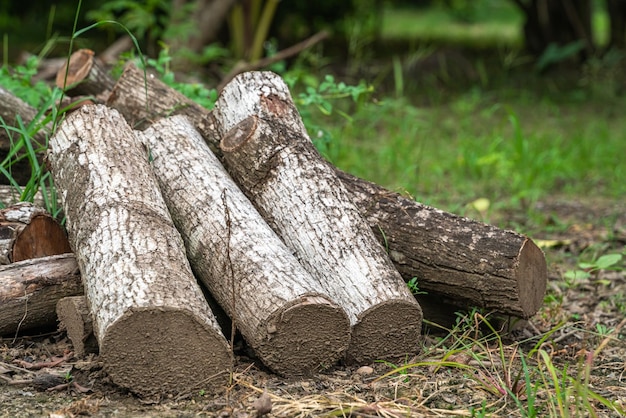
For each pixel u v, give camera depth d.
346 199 5.89
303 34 22.00
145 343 4.86
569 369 5.81
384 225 6.10
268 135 6.00
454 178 11.62
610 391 5.44
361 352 5.53
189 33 14.07
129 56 8.63
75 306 5.38
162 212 5.55
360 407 4.92
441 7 34.84
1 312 5.66
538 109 16.81
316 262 5.64
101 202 5.47
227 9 14.71
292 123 6.27
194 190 5.88
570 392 5.07
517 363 5.80
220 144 6.07
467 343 6.00
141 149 6.07
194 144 6.27
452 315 6.25
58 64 11.60
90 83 7.80
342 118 12.76
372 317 5.46
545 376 5.59
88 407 4.83
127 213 5.38
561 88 18.92
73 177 5.76
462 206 10.13
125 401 4.96
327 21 21.27
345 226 5.73
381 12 23.00
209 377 5.02
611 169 12.34
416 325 5.58
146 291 4.86
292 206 5.82
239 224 5.59
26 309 5.71
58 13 19.25
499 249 5.78
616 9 20.94
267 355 5.19
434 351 5.80
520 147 11.36
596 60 18.36
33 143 7.25
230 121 6.39
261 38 16.50
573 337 6.47
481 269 5.80
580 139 13.12
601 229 9.70
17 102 7.39
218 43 16.72
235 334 5.78
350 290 5.50
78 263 5.53
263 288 5.18
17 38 19.36
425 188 10.97
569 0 20.67
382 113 11.84
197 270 5.73
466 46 24.45
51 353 5.62
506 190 11.20
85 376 5.25
